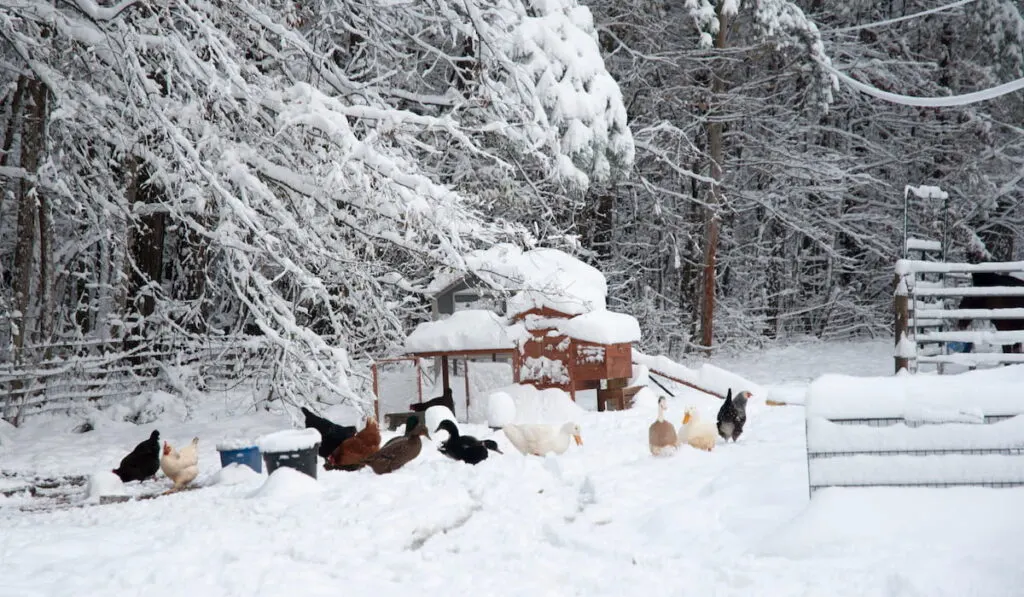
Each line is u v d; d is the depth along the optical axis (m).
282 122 11.81
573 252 23.67
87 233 20.33
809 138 33.62
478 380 16.98
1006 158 31.28
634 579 5.15
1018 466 5.61
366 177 11.43
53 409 18.70
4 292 22.61
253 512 7.48
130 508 8.28
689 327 30.39
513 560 5.67
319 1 16.09
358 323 18.88
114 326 20.69
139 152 13.14
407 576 5.39
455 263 12.38
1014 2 32.84
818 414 6.01
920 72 32.59
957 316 16.19
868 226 34.16
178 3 11.65
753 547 5.68
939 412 5.79
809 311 35.00
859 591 4.68
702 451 9.29
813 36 26.33
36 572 5.62
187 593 5.12
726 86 30.84
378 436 9.90
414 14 16.19
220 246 13.45
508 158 17.39
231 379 21.66
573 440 10.73
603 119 17.12
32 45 12.58
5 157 20.77
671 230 30.00
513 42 15.78
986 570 4.73
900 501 5.69
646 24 27.42
